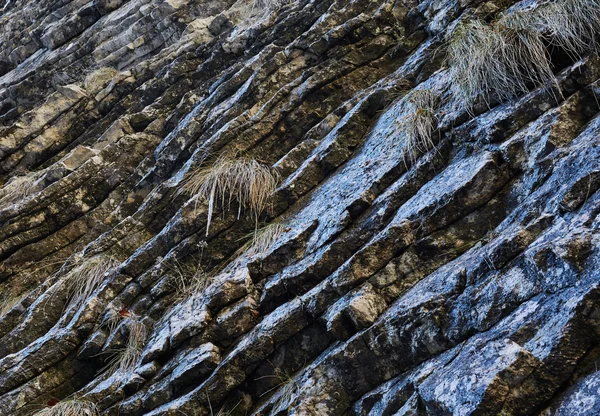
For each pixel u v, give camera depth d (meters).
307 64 7.07
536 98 4.94
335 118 6.44
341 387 4.24
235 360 4.68
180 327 5.08
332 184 5.73
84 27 10.41
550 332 3.50
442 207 4.64
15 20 11.67
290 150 6.46
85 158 7.69
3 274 7.02
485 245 4.26
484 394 3.32
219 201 5.97
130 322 5.53
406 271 4.57
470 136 5.08
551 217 4.05
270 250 5.32
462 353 3.74
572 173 4.20
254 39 8.01
